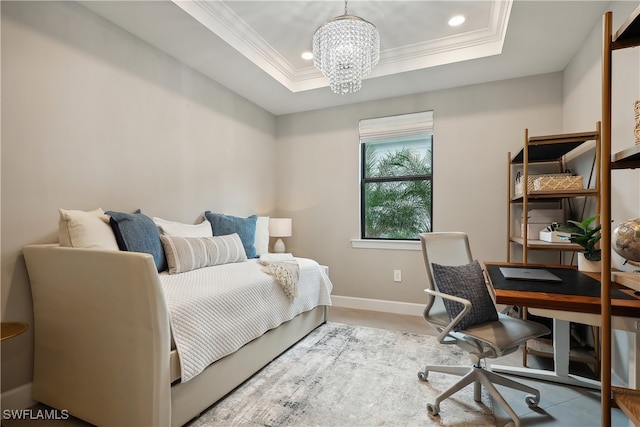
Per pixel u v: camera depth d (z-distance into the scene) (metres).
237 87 3.17
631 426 1.46
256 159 3.63
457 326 1.61
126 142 2.21
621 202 1.83
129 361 1.37
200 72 2.85
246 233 2.98
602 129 0.93
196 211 2.81
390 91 3.27
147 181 2.37
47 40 1.78
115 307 1.39
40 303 1.64
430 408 1.64
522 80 2.92
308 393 1.81
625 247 1.01
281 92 3.29
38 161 1.74
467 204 3.11
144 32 2.24
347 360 2.22
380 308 3.44
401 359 2.23
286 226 3.53
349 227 3.63
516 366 2.15
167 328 1.36
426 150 3.43
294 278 2.40
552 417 1.61
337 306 3.64
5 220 1.62
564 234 2.24
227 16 2.29
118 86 2.16
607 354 0.94
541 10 1.96
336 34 2.09
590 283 1.61
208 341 1.60
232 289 1.84
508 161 2.86
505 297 1.38
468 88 3.11
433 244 1.99
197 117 2.82
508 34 2.23
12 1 1.64
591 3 1.89
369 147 3.67
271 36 2.59
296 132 3.90
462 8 2.23
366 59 2.18
